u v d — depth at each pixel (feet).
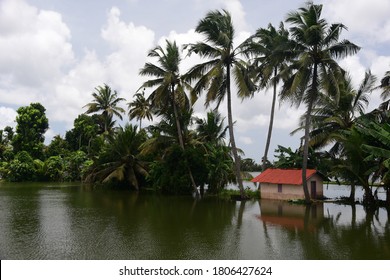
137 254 38.37
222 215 65.57
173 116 110.93
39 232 49.47
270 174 94.73
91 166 142.10
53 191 116.67
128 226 54.29
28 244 42.55
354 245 42.45
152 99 109.40
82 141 211.61
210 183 105.40
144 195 104.88
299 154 100.07
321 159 95.09
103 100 195.72
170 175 105.29
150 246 41.83
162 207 77.10
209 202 86.79
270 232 50.06
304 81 76.28
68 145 209.56
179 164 103.40
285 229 52.26
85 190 121.49
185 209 73.82
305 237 46.85
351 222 58.13
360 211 70.95
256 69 90.48
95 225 55.01
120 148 127.34
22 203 82.89
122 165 124.36
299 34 75.00
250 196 96.07
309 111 78.95
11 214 65.72
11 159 188.96
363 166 78.33
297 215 65.67
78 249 40.40
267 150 104.22
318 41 73.05
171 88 106.42
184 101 104.63
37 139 202.18
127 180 127.75
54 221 58.39
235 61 86.89
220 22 85.40
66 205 80.02
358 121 79.66
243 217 63.26
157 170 109.50
